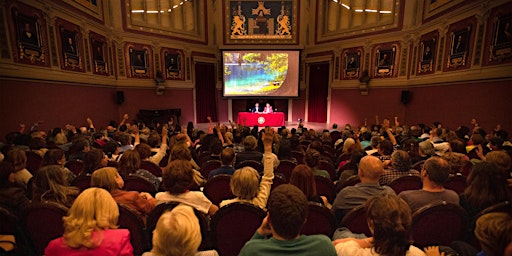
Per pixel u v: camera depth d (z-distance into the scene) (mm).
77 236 1395
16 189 2529
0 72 6543
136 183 3047
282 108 17922
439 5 10078
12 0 6941
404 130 7574
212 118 16688
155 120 13391
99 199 1503
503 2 7238
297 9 15773
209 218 2449
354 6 14164
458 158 3508
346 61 14523
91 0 10578
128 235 1537
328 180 3297
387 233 1258
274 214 1312
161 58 14008
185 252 1204
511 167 3150
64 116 8906
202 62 15773
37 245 2203
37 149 4734
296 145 5625
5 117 6691
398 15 12273
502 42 7297
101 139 6062
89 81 10234
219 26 15953
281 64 15750
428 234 2074
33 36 7645
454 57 9211
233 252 2287
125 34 12492
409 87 11906
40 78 7805
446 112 9586
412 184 3018
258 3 15820
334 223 2182
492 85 7605
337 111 15156
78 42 9711
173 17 14570
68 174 3340
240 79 15898
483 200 2195
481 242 1199
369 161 2389
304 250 1304
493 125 7562
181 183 2326
